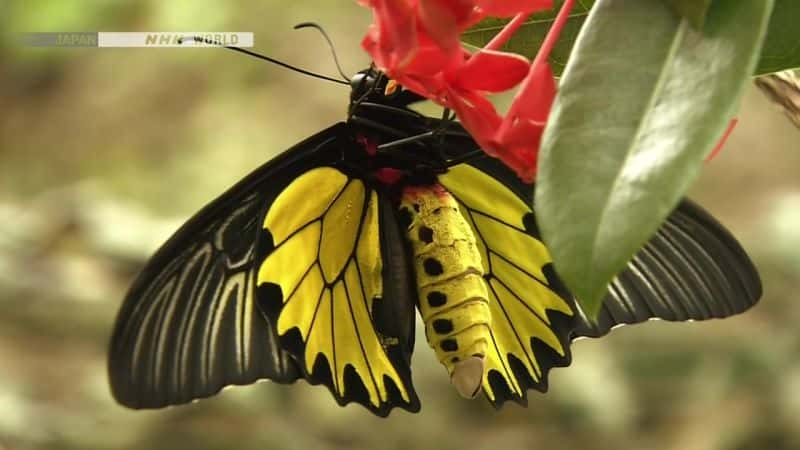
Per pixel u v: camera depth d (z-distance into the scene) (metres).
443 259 0.74
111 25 1.51
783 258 1.19
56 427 1.06
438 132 0.74
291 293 0.76
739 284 0.75
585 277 0.64
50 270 1.18
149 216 1.31
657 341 1.16
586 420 1.13
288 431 1.09
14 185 1.51
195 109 1.51
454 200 0.75
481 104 0.67
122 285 1.19
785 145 1.42
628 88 0.65
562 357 0.77
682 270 0.75
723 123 0.65
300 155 0.76
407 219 0.75
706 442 1.09
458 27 0.67
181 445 1.07
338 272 0.76
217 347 0.76
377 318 0.76
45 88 1.59
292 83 1.50
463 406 1.15
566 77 0.65
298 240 0.76
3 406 1.06
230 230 0.75
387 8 0.67
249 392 1.10
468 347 0.73
